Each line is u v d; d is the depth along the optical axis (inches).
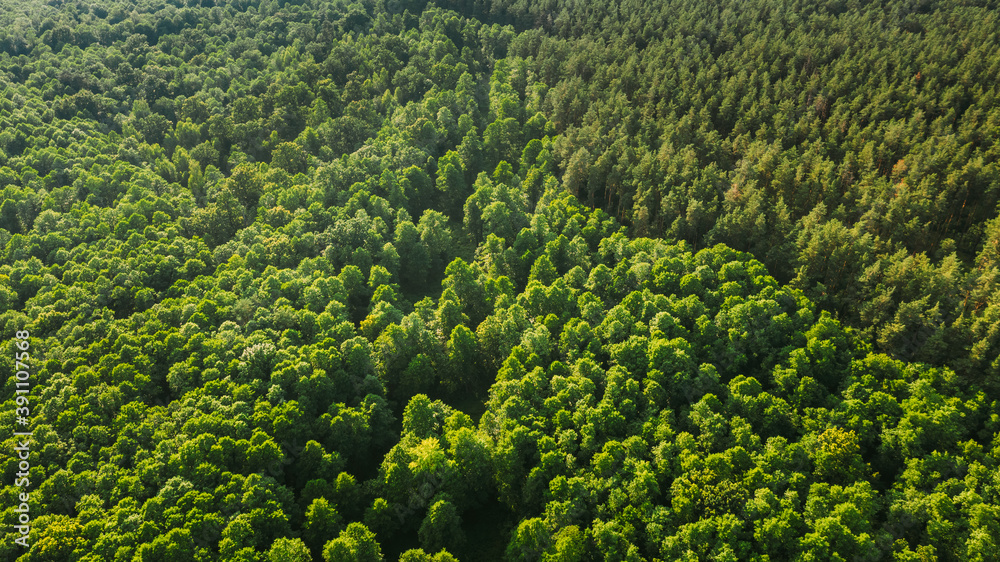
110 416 4835.1
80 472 4318.4
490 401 5162.4
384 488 4370.1
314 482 4269.2
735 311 5236.2
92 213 7667.3
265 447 4345.5
